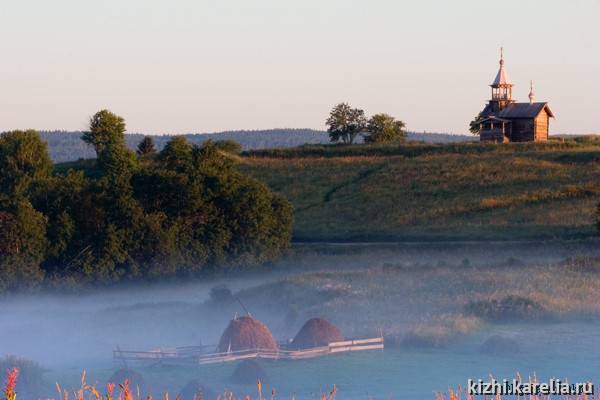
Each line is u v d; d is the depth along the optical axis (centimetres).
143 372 11888
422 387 10425
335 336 13100
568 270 19838
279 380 11044
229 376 11406
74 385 11262
